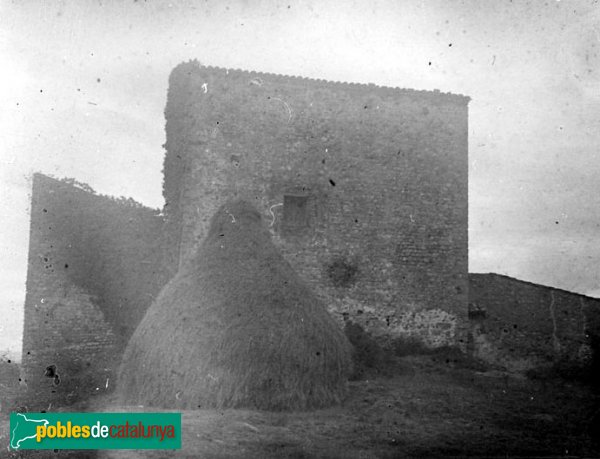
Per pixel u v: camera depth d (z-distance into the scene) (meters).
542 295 16.59
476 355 16.58
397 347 16.03
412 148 17.12
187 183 15.87
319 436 8.29
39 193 15.45
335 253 16.27
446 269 16.75
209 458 7.08
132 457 7.28
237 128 16.28
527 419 9.76
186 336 10.85
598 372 15.46
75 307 15.27
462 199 17.19
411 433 8.57
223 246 13.08
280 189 16.23
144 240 16.36
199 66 16.34
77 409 10.74
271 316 11.17
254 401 10.03
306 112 16.70
